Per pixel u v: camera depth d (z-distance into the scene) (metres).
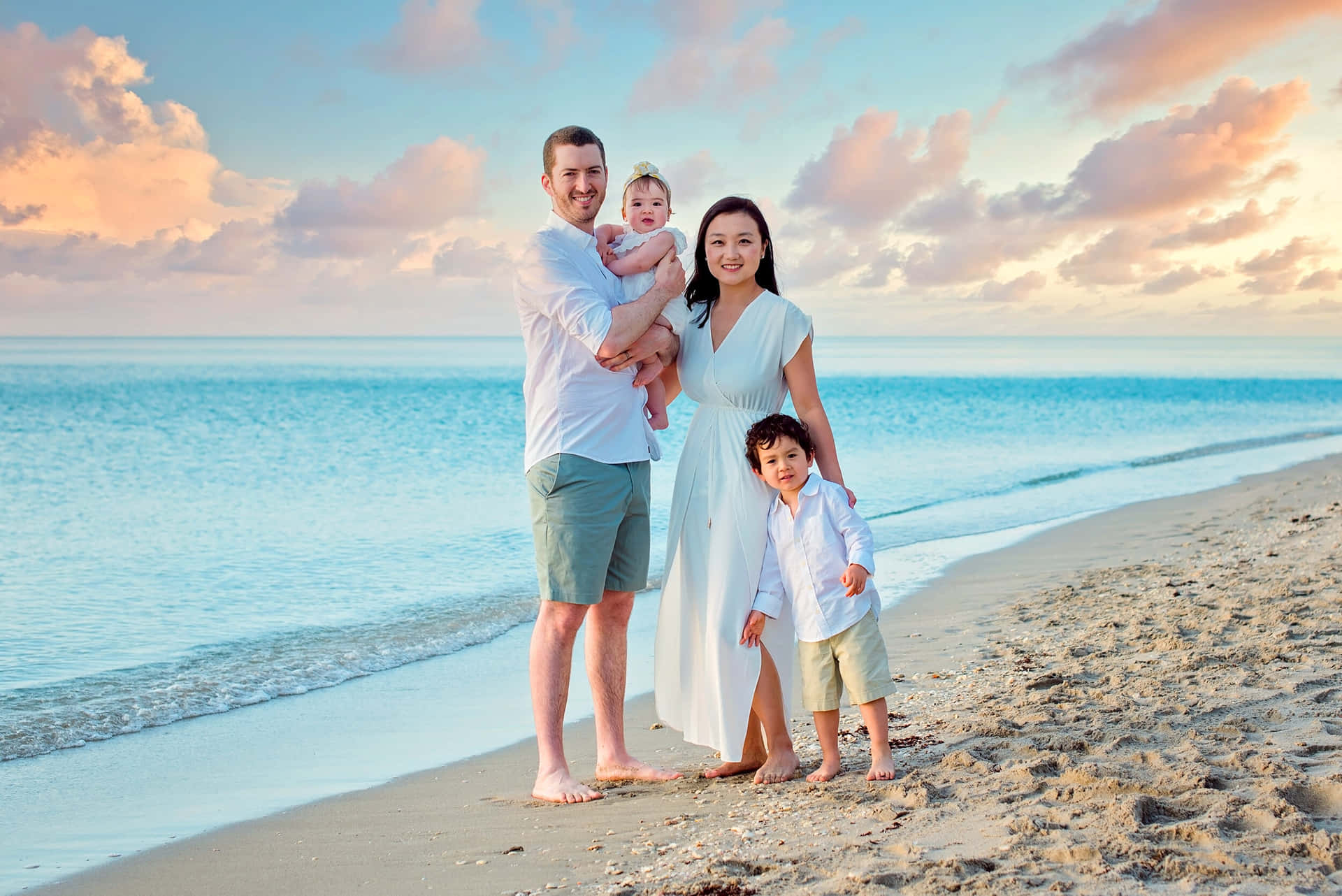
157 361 83.25
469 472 17.77
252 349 138.38
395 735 4.86
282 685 5.85
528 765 4.33
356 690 5.74
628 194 4.40
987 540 10.32
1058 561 8.85
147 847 3.45
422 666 6.26
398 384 49.75
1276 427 27.64
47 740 4.88
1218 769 3.24
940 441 23.28
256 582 8.90
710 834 3.12
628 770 3.94
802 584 3.59
